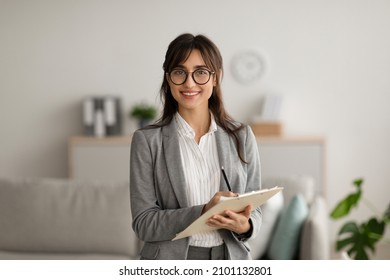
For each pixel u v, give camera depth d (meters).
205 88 1.88
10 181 4.10
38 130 6.35
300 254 3.56
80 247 3.95
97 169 5.93
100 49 6.22
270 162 5.75
